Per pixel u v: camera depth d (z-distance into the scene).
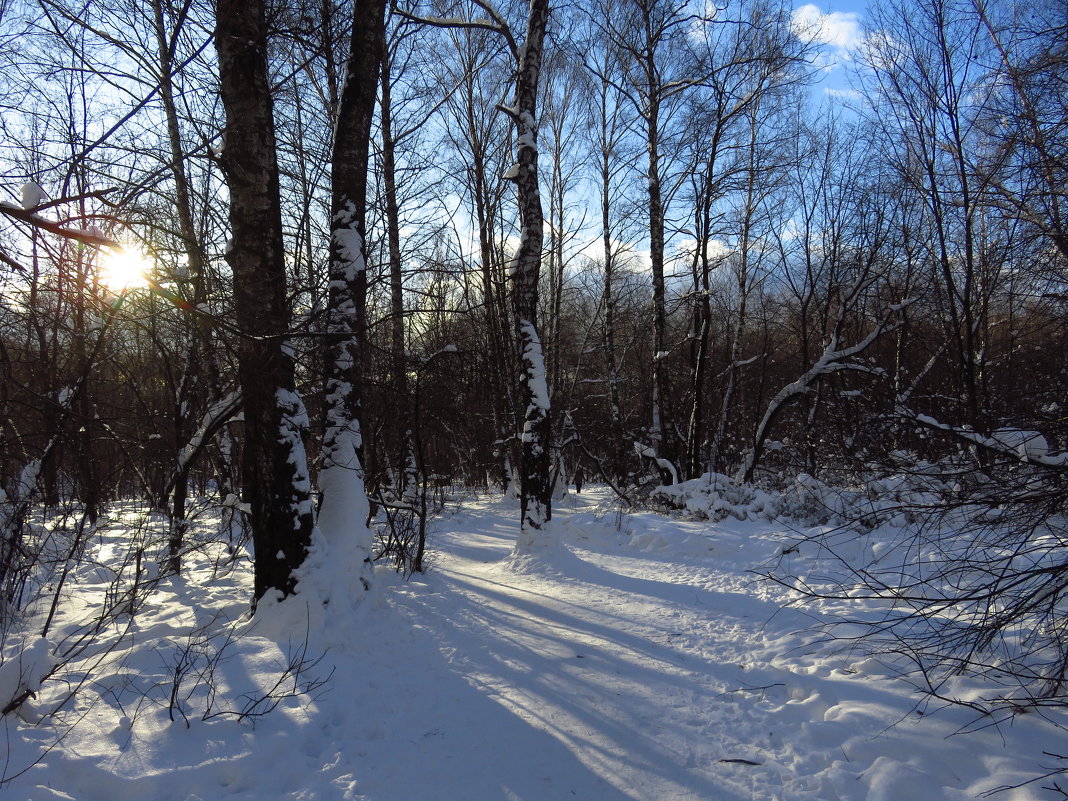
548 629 6.44
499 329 19.08
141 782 3.38
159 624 5.95
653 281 16.03
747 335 27.27
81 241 3.43
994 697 4.01
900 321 14.28
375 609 6.58
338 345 7.20
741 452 22.66
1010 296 8.02
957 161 12.96
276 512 5.99
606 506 15.93
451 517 15.59
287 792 3.52
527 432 9.81
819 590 7.29
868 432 7.51
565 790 3.60
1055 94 6.52
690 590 7.81
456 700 4.81
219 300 5.31
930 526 5.14
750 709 4.51
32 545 6.95
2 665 4.04
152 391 10.00
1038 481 4.27
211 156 5.31
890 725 3.93
